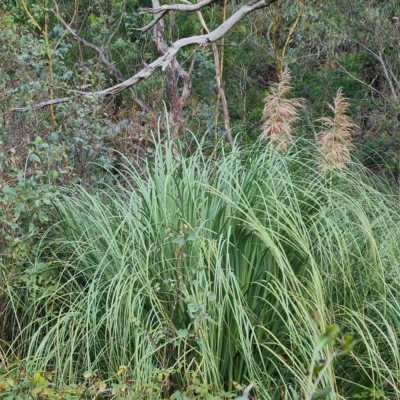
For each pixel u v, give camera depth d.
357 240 5.68
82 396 4.33
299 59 14.17
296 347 5.04
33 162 6.57
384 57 14.01
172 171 5.50
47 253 6.07
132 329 5.00
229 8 14.61
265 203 5.11
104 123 8.31
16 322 5.83
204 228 5.05
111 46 14.01
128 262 5.32
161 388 4.62
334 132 6.94
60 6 14.22
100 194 6.75
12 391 4.24
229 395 4.57
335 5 13.45
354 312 5.04
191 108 11.05
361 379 5.34
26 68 7.75
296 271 5.41
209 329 4.92
